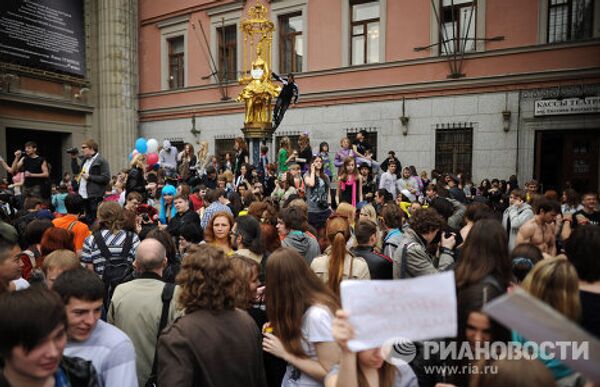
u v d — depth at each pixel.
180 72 20.72
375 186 11.61
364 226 4.02
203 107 19.44
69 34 19.19
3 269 2.55
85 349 2.10
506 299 1.33
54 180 19.97
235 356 2.18
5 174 17.08
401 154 14.84
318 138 16.47
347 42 15.80
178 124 20.28
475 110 13.56
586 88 12.00
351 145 12.60
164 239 3.84
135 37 21.19
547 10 12.59
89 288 2.09
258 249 3.72
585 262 2.44
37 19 17.84
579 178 12.86
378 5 15.29
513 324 1.33
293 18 17.25
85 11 20.00
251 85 11.08
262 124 11.23
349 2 15.77
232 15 18.42
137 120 21.36
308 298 2.29
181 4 19.89
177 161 14.15
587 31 12.24
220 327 2.19
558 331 1.27
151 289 2.84
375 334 1.51
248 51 17.97
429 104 14.30
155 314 2.74
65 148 19.84
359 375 1.91
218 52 19.09
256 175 10.05
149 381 2.62
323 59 16.33
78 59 19.62
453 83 13.82
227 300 2.27
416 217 3.98
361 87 15.48
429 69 14.31
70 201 5.32
